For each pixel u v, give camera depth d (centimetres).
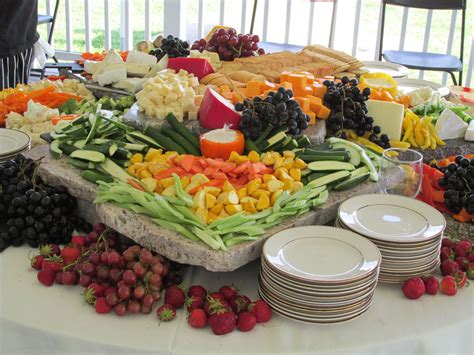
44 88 217
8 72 283
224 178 137
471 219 150
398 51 400
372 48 456
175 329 113
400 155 152
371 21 465
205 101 166
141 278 117
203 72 213
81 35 479
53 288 123
